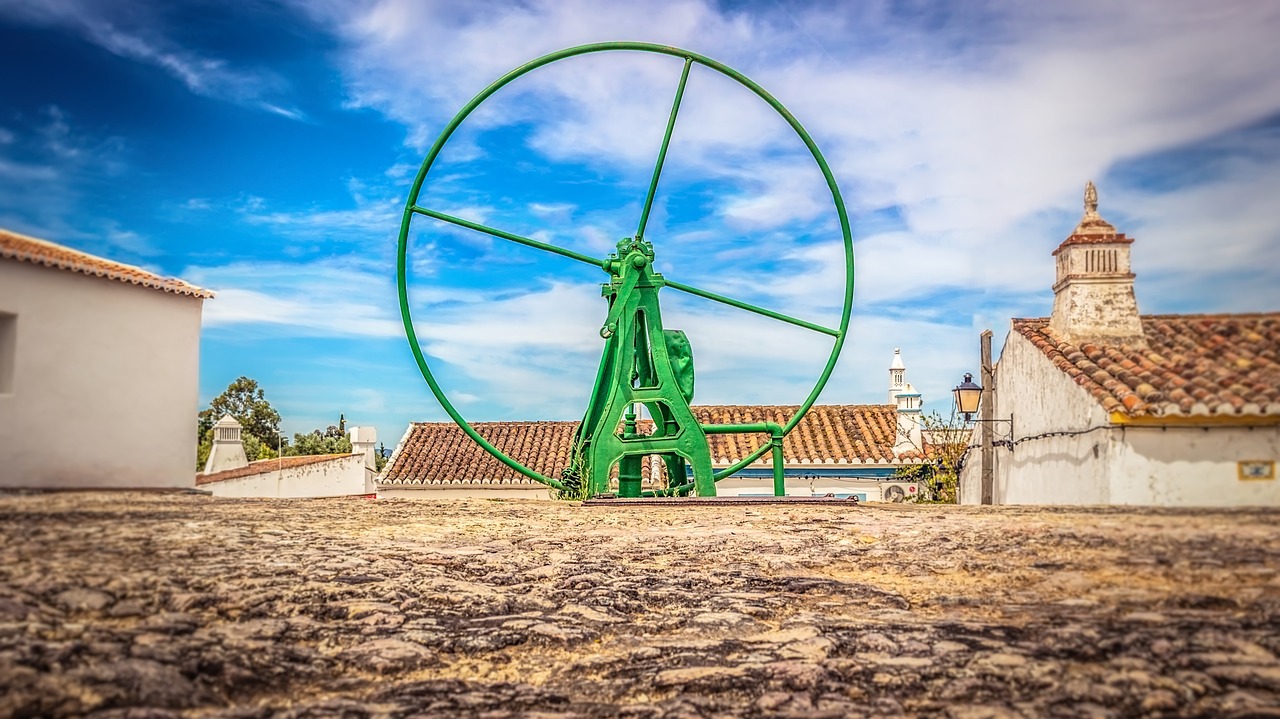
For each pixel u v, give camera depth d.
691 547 8.94
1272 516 8.86
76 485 11.95
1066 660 5.36
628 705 5.09
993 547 8.09
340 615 6.54
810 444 24.78
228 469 23.56
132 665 5.09
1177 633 5.64
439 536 9.54
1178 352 11.82
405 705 5.07
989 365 16.72
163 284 12.96
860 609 6.74
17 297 11.32
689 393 15.54
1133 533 8.12
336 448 32.41
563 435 27.39
